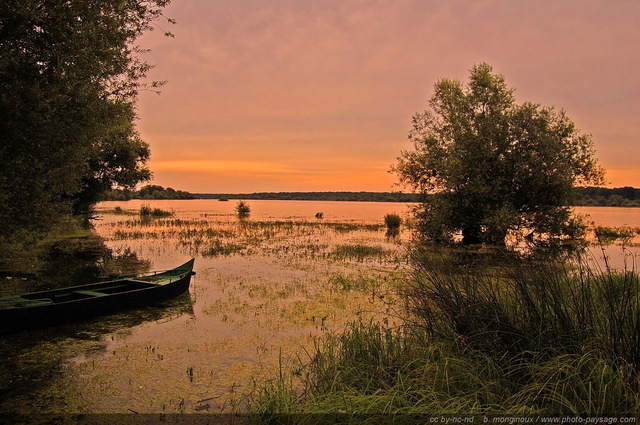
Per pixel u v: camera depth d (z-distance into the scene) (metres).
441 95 24.69
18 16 8.31
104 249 21.81
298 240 25.89
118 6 10.04
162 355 7.60
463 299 6.55
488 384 5.02
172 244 23.83
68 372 6.89
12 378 6.68
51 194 10.93
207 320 9.65
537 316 5.89
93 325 9.24
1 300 9.35
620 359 5.00
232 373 6.84
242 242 24.72
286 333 8.75
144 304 10.70
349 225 37.88
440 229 22.17
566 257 7.54
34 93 8.57
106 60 10.06
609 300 5.48
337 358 6.25
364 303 10.99
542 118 20.48
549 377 4.88
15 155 9.02
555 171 19.66
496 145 20.61
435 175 24.53
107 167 27.61
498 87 22.55
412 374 5.45
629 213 68.19
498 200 20.39
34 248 20.78
